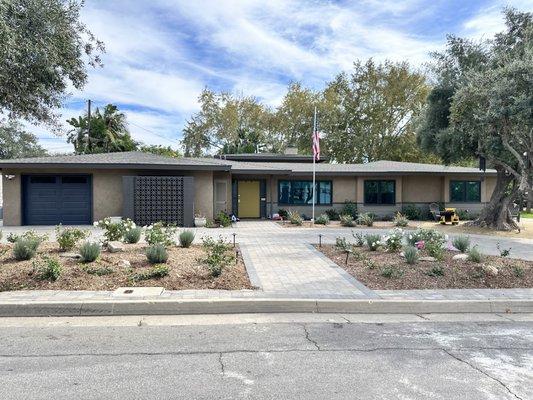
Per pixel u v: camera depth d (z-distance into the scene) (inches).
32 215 704.4
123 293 259.3
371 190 936.9
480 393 146.3
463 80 647.1
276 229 676.1
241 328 219.0
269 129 1781.5
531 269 343.3
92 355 179.2
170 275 296.7
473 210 959.6
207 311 245.9
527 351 189.5
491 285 300.7
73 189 712.4
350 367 168.6
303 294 270.5
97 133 1557.6
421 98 1523.1
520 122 472.1
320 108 1637.6
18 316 234.5
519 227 742.5
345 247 426.3
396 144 1606.8
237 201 888.9
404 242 441.1
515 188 732.7
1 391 144.6
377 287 292.2
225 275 306.3
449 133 652.1
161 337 203.3
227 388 148.6
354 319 240.4
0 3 286.8
